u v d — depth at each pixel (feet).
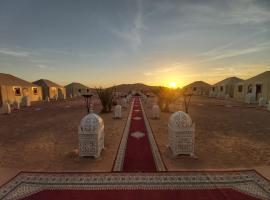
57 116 43.80
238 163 16.21
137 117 40.45
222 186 12.48
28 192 11.89
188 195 11.48
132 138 23.81
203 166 15.58
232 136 25.03
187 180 13.21
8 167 15.70
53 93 113.60
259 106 62.80
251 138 24.06
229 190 12.04
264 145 21.20
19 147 20.93
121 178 13.52
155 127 30.32
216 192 11.80
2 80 75.51
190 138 17.58
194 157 17.46
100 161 16.72
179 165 15.76
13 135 26.25
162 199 11.05
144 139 23.35
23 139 24.12
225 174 14.08
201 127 30.63
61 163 16.42
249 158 17.37
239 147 20.48
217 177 13.64
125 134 25.81
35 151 19.57
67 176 13.87
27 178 13.62
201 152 18.93
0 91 71.31
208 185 12.58
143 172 14.46
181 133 17.48
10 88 75.87
